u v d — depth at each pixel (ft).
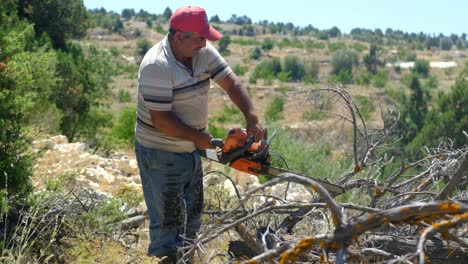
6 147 16.08
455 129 55.67
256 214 10.25
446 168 14.21
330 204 8.90
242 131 12.39
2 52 17.31
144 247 16.57
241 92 13.60
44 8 70.23
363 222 8.80
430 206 8.75
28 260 13.97
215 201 18.81
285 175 9.03
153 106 12.57
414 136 61.11
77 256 15.03
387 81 310.24
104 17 508.94
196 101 13.17
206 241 10.21
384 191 13.83
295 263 10.60
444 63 460.14
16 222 15.79
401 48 518.78
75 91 54.80
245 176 29.04
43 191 16.97
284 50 463.01
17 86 17.01
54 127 37.91
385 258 10.46
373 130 16.78
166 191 13.50
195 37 12.54
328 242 8.85
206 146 12.76
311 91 15.29
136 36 476.13
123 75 284.61
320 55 445.78
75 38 79.25
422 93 91.61
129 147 47.65
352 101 14.80
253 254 12.55
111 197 18.42
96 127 58.18
